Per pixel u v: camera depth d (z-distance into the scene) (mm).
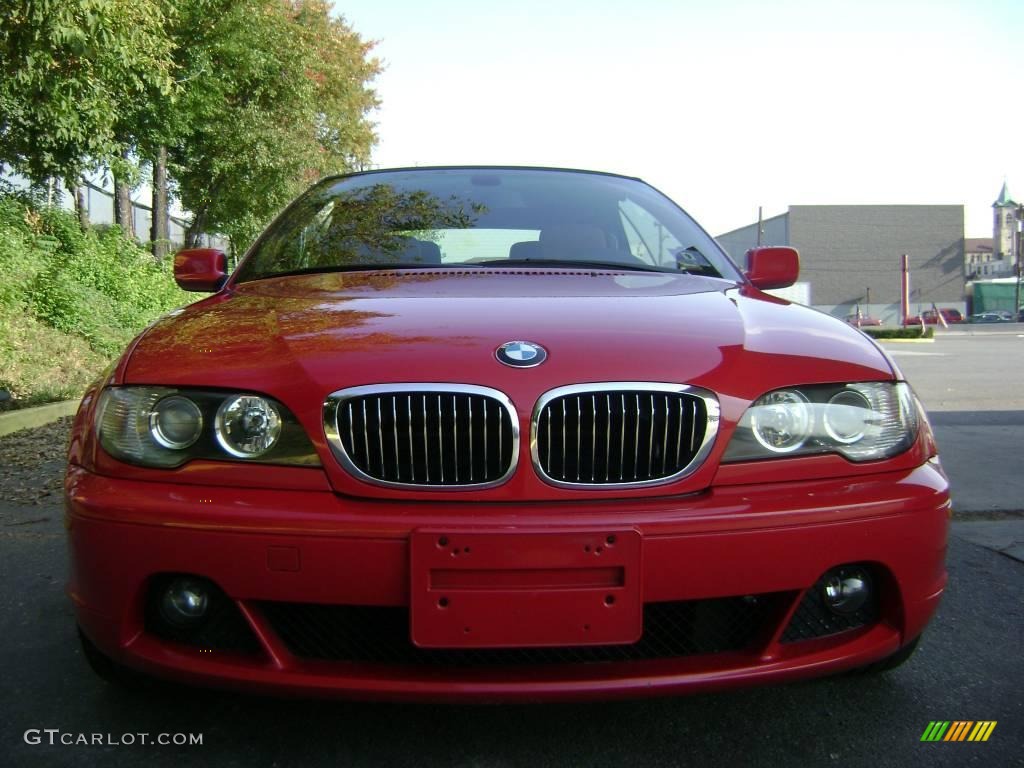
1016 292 58500
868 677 2463
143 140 14109
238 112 15758
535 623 1797
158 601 1907
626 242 3092
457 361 1936
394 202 3289
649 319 2195
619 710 2277
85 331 9859
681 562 1826
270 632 1874
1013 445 6086
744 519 1851
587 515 1827
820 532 1891
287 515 1812
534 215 3201
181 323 2297
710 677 1856
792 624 1977
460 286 2535
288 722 2203
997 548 3738
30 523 4121
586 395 1910
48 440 6137
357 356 1966
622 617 1810
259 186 16594
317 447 1885
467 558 1783
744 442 1956
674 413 1933
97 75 9180
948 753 2066
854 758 2045
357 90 21531
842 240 68438
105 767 1992
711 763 2025
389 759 2035
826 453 1988
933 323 51531
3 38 7918
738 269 3078
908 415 2107
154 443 1926
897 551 1955
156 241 15664
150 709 2268
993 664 2572
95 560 1882
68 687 2395
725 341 2092
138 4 8805
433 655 1871
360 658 1900
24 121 9531
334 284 2621
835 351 2143
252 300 2482
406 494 1873
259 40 14812
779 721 2223
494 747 2092
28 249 10117
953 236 69125
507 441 1888
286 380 1929
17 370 8148
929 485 2014
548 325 2100
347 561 1797
